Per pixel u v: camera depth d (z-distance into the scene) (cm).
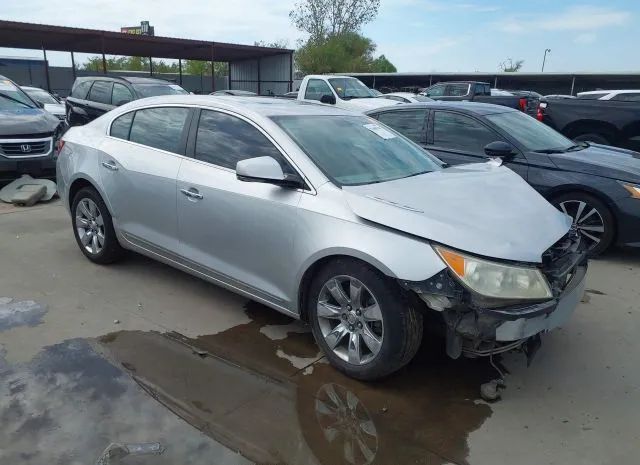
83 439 268
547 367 356
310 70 5047
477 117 631
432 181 367
